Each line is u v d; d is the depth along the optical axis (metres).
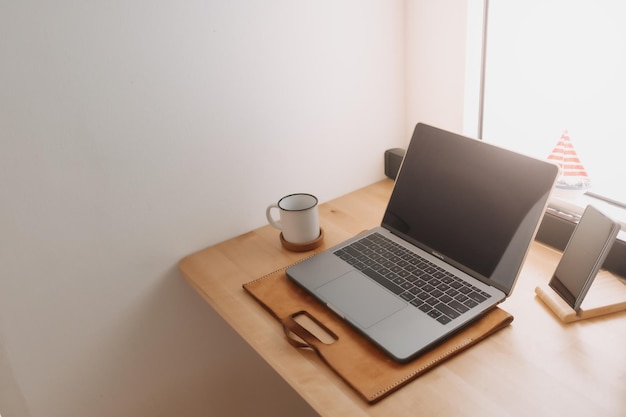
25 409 1.13
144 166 1.09
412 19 1.34
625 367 0.82
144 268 1.17
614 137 1.22
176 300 1.24
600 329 0.90
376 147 1.45
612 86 1.19
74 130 1.00
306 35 1.21
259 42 1.15
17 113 0.94
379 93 1.39
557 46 1.25
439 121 1.39
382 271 1.04
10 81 0.92
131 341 1.22
